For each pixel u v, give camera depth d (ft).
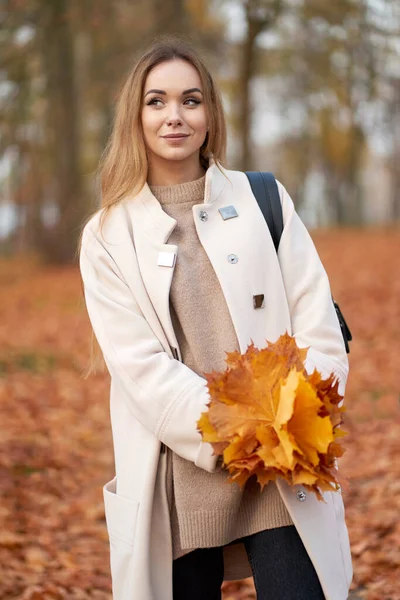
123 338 10.33
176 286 10.51
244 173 11.43
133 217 10.88
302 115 110.63
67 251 92.84
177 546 10.41
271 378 9.16
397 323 48.52
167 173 11.12
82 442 28.45
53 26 69.51
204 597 10.52
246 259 10.62
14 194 92.84
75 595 16.98
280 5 71.61
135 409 10.24
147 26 75.77
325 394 9.05
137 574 10.16
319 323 10.52
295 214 11.21
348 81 72.54
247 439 9.05
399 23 66.64
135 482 10.46
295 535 10.20
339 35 69.15
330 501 10.53
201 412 9.61
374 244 99.66
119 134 11.06
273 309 10.59
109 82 77.56
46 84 81.82
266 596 10.11
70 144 88.02
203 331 10.46
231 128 91.50
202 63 11.02
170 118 10.64
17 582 17.48
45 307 63.82
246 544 10.52
